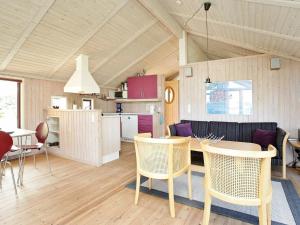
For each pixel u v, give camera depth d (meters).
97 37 4.02
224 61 4.23
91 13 3.34
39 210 2.10
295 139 3.48
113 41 4.37
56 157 4.34
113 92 6.77
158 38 5.04
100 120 3.69
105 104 6.69
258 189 1.43
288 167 3.52
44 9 2.91
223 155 1.48
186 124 4.16
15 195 2.45
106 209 2.11
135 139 2.12
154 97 6.18
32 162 3.92
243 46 4.14
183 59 4.74
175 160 2.08
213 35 4.38
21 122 4.41
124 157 4.30
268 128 3.56
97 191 2.56
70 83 4.41
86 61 4.49
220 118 4.28
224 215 1.97
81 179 2.99
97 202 2.27
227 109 4.20
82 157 3.91
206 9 3.00
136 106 6.94
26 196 2.42
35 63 4.14
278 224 1.81
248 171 1.43
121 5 3.41
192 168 3.22
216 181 1.58
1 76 4.09
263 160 1.38
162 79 6.22
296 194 2.42
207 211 1.66
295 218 1.91
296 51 3.26
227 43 4.56
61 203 2.25
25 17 2.95
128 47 4.88
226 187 1.52
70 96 5.46
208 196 1.65
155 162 2.05
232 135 3.80
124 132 6.39
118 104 7.18
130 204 2.22
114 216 1.98
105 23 3.71
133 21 3.98
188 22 4.16
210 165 1.61
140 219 1.92
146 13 3.91
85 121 3.83
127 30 4.19
